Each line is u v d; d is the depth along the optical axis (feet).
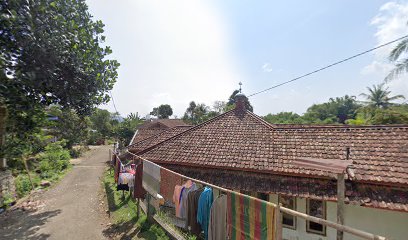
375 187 23.86
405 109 79.00
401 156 25.84
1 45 24.13
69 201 37.19
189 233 21.09
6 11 22.88
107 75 32.96
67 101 29.71
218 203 16.43
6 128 31.71
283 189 26.78
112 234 25.04
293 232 28.76
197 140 39.65
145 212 28.48
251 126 39.88
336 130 33.30
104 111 159.02
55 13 25.98
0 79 24.75
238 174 30.83
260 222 12.76
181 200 20.70
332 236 26.63
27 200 37.42
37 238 24.20
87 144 135.03
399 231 23.59
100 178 55.98
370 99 129.90
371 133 30.66
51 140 82.69
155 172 25.49
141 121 165.68
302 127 35.99
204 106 192.03
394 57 49.14
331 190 24.97
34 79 24.14
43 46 23.63
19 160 49.75
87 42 29.50
